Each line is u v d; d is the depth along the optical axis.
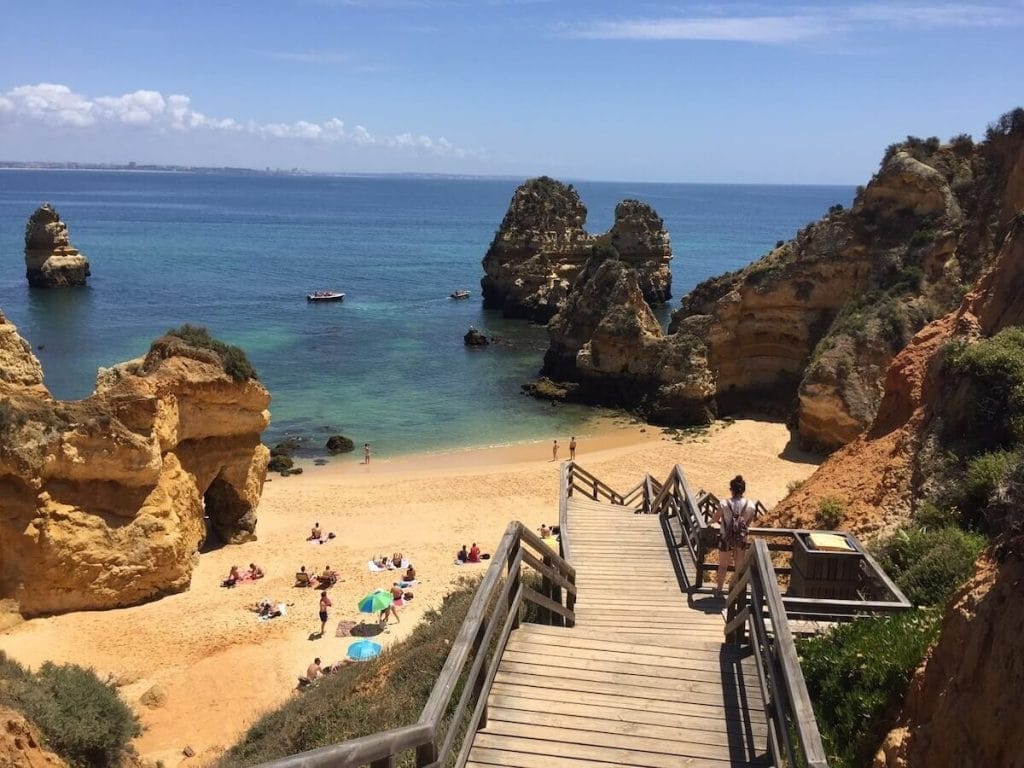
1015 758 5.59
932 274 48.03
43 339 73.81
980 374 13.83
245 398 31.92
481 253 163.00
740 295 54.97
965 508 12.53
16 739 11.09
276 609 26.61
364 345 77.56
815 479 17.84
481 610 7.57
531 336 82.62
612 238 96.69
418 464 46.03
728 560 12.77
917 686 7.29
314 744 12.08
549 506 38.31
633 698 8.55
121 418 26.94
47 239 100.12
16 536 25.27
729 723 8.11
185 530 29.58
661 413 54.06
